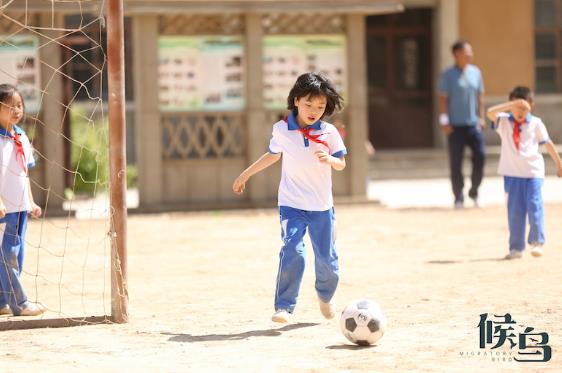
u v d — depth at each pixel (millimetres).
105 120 53875
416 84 61750
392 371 14586
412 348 16234
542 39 60938
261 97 41969
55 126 40281
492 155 58344
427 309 19812
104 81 56125
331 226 18344
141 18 40688
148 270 26641
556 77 61125
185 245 31828
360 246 30750
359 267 26203
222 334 17828
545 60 60969
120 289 19141
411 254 28625
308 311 20047
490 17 59812
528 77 60344
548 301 20250
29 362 15758
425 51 61625
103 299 21812
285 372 14578
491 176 57594
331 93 17828
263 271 26109
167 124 41562
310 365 15047
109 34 19000
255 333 17828
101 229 36062
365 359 15438
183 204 41750
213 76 41719
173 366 15211
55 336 18016
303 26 42250
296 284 18031
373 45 61406
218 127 42031
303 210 18172
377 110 61531
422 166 57844
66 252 30141
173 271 26344
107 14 19031
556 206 40938
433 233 33500
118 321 19156
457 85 40281
